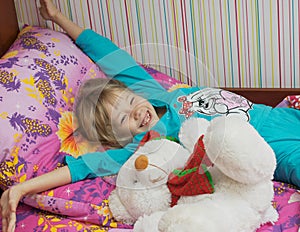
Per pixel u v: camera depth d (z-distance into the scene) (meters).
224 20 1.95
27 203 1.47
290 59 1.96
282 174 1.56
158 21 1.99
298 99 1.79
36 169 1.49
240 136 1.28
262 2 1.90
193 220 1.18
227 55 2.00
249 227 1.29
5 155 1.44
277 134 1.62
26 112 1.50
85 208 1.43
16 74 1.57
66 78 1.67
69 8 2.01
